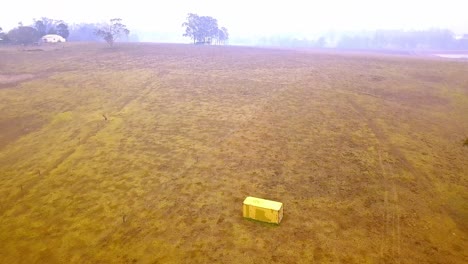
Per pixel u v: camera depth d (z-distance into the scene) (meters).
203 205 15.41
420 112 29.86
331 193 16.17
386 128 25.42
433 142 22.80
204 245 12.56
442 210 14.62
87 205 15.73
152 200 15.97
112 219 14.54
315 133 24.33
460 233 12.99
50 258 12.27
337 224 13.62
